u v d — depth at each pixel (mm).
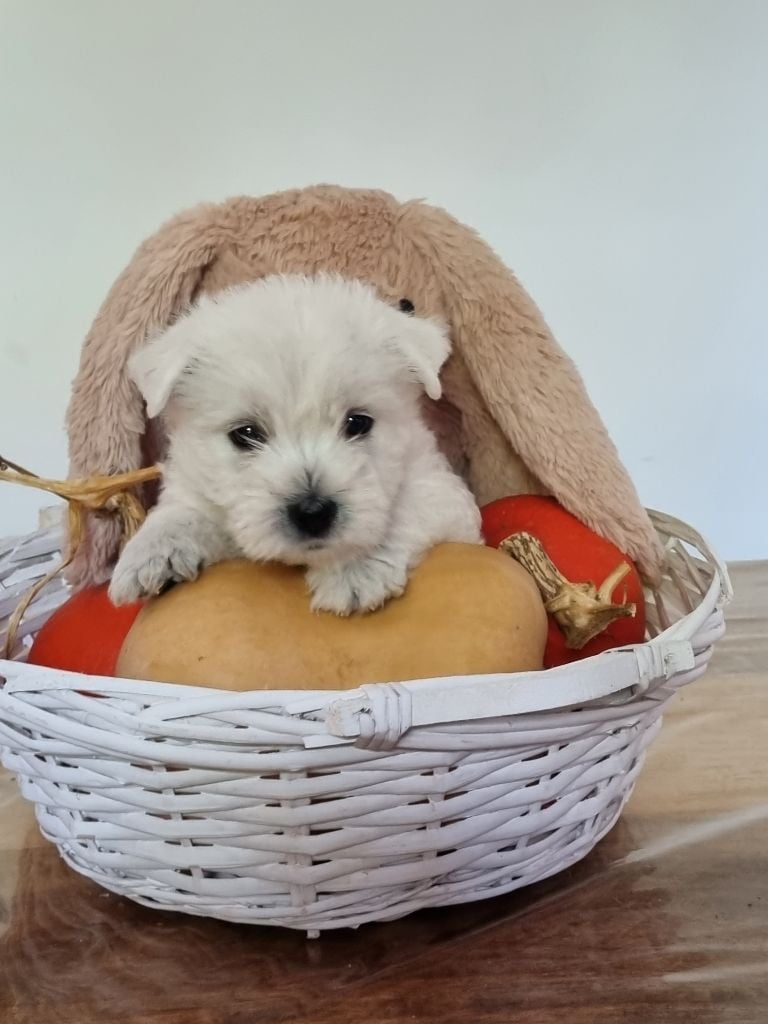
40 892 341
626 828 364
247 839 278
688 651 298
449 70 660
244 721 259
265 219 455
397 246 460
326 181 673
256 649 311
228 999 283
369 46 651
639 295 727
